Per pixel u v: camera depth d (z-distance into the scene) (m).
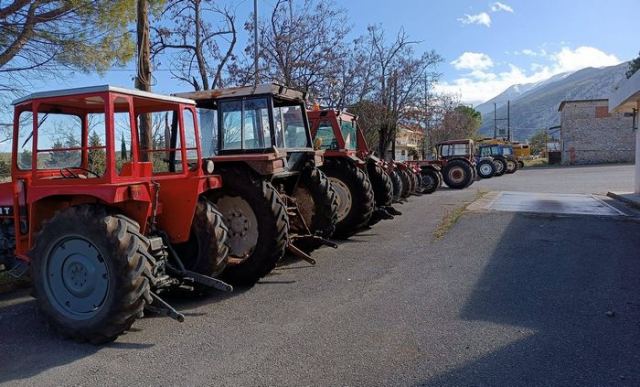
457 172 19.78
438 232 9.09
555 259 6.85
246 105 6.72
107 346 4.16
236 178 6.06
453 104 33.56
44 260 4.39
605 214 10.70
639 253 7.14
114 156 4.24
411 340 4.11
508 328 4.34
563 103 41.94
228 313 4.92
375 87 19.02
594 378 3.41
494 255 7.14
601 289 5.46
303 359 3.79
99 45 7.99
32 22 6.93
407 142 35.34
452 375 3.49
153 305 4.49
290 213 7.08
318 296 5.42
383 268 6.61
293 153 7.38
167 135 5.96
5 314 4.99
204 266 5.23
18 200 4.78
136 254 4.14
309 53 15.70
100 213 4.26
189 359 3.85
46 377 3.60
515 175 28.23
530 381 3.38
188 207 4.97
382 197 10.77
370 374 3.53
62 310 4.34
